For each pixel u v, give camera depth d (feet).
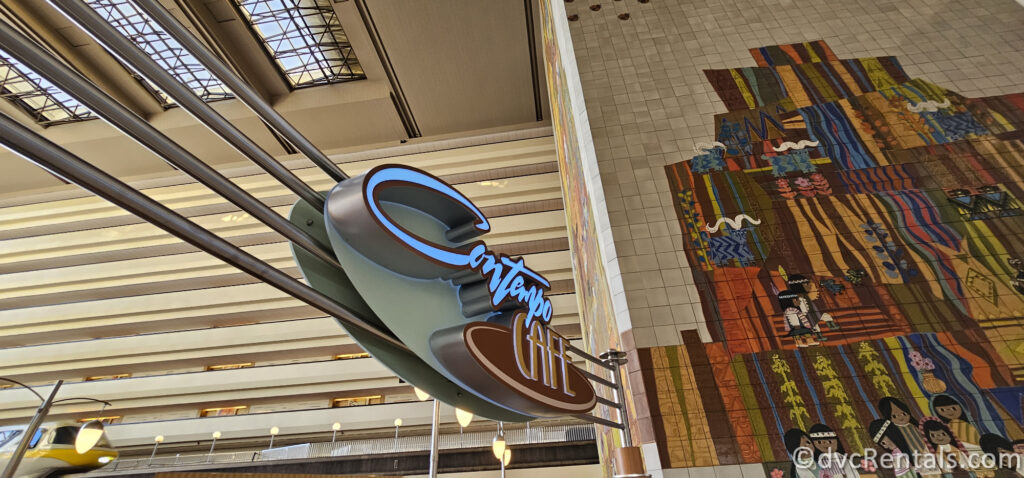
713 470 6.89
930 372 7.28
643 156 10.11
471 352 4.63
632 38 12.23
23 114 51.42
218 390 52.85
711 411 7.33
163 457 51.13
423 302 5.12
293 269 52.95
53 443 34.63
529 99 56.54
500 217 54.90
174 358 54.29
